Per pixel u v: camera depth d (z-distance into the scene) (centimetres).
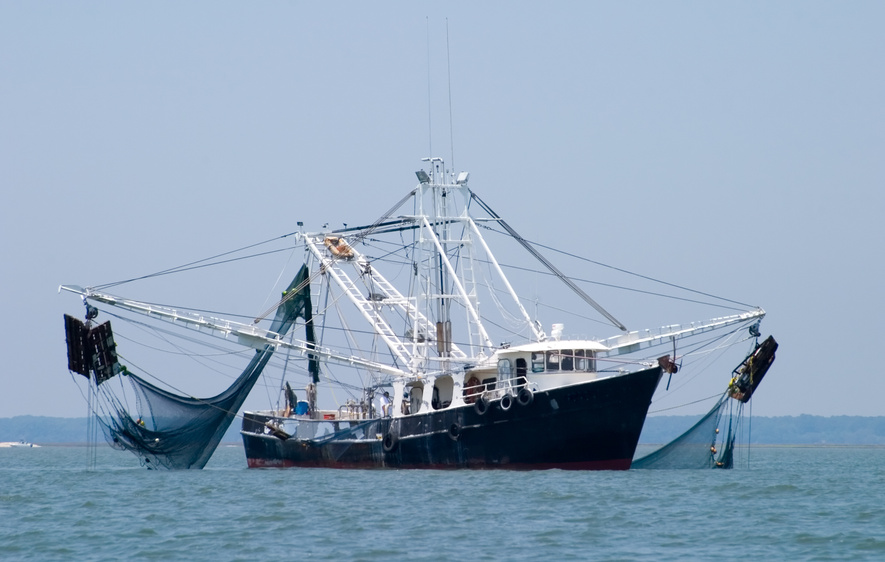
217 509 18712
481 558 13638
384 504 18575
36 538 15950
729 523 16262
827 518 16862
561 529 15688
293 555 13988
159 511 18700
